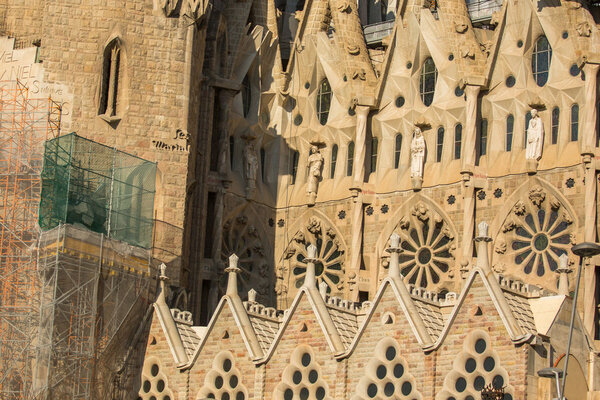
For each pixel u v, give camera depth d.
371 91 74.00
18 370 61.69
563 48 68.31
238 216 74.81
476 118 69.81
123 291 63.03
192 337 62.53
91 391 61.16
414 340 54.72
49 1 68.56
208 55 73.69
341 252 73.06
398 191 71.94
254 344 59.12
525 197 67.75
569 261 65.75
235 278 60.94
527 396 51.50
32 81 68.00
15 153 66.44
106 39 68.50
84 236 61.97
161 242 67.12
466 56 70.38
